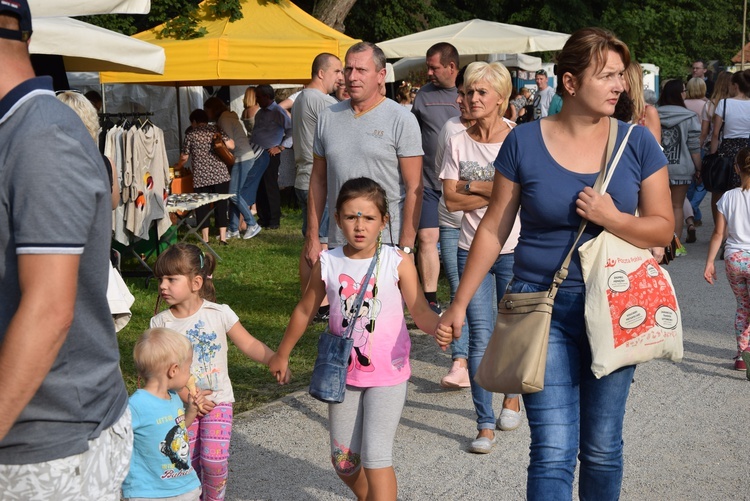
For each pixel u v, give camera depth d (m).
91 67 8.95
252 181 13.69
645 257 3.31
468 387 6.39
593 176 3.31
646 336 3.25
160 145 10.05
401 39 14.59
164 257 4.05
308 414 5.83
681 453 5.20
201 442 4.04
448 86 7.12
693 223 12.80
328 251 3.97
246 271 11.01
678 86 11.42
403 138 5.45
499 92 5.31
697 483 4.77
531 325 3.31
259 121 13.73
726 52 50.75
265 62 11.20
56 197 2.06
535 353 3.27
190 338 4.06
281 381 4.13
